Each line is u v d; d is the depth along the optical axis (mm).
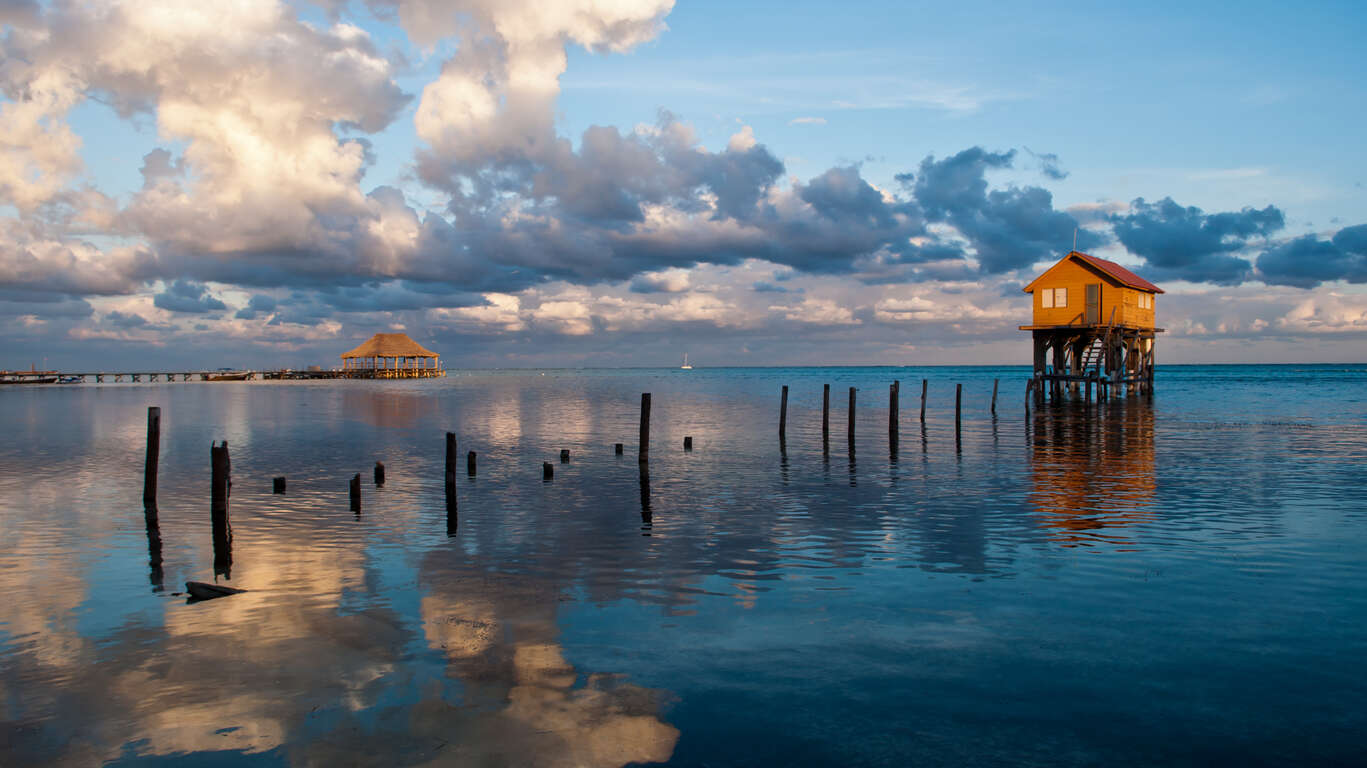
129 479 22359
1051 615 9570
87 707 7285
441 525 15594
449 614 9820
